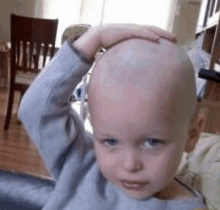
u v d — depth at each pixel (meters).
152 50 0.36
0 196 0.57
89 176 0.48
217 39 0.79
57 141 0.45
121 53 0.36
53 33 1.32
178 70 0.35
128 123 0.34
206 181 0.63
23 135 1.02
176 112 0.35
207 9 0.94
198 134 0.42
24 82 1.37
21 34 1.38
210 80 0.67
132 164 0.36
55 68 0.41
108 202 0.45
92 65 0.42
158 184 0.38
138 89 0.34
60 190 0.47
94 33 0.41
